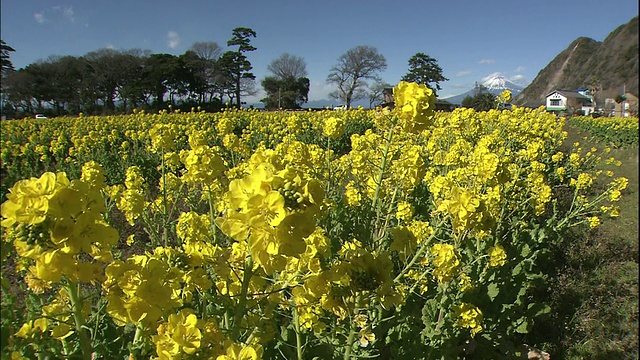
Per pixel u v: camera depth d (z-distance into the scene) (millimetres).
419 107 3457
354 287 2189
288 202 1714
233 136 7055
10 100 46094
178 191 5559
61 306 2189
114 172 10742
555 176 10414
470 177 5332
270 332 2549
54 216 1593
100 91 53719
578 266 6281
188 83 55344
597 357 4406
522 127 10961
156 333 2062
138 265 1936
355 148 5980
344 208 5051
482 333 4242
